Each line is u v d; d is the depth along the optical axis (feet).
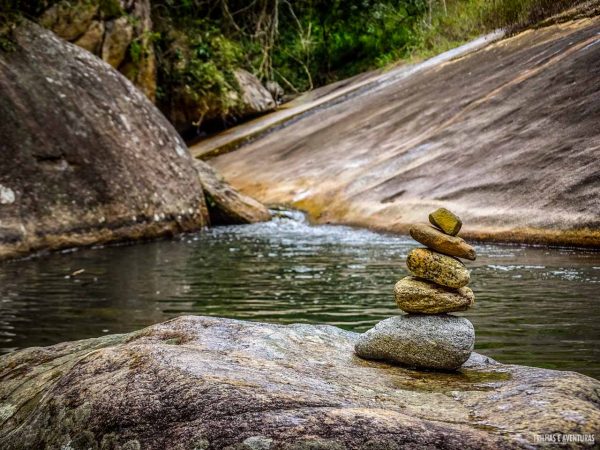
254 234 12.32
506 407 2.79
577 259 7.91
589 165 9.36
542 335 4.82
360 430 2.41
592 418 2.59
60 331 5.49
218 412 2.55
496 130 11.96
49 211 10.48
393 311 5.94
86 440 2.66
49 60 12.28
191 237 12.17
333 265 8.54
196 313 6.02
